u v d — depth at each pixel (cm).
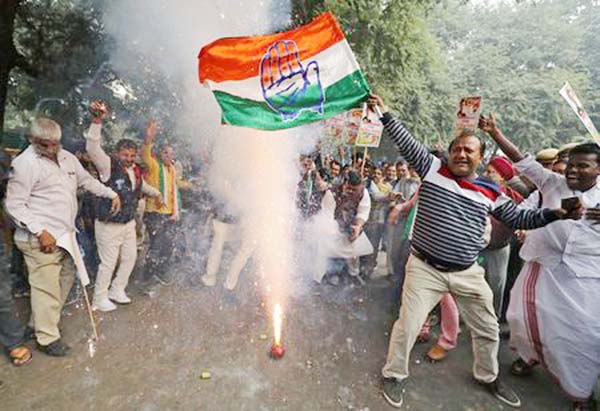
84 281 275
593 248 231
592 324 227
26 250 245
